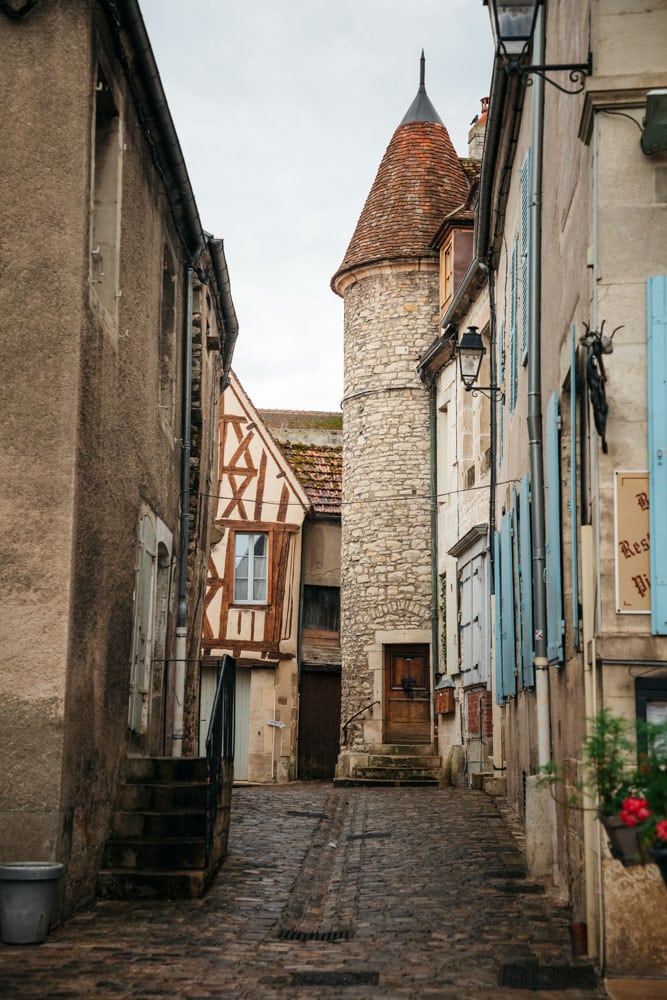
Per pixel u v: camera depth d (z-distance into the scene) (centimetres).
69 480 752
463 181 2267
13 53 784
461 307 1764
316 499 2444
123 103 880
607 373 623
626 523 611
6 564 743
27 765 726
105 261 863
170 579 1157
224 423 2378
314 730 2369
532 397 901
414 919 753
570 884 752
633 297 627
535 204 916
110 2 801
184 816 873
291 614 2342
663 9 636
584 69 645
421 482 2098
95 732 821
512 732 1238
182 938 696
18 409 757
